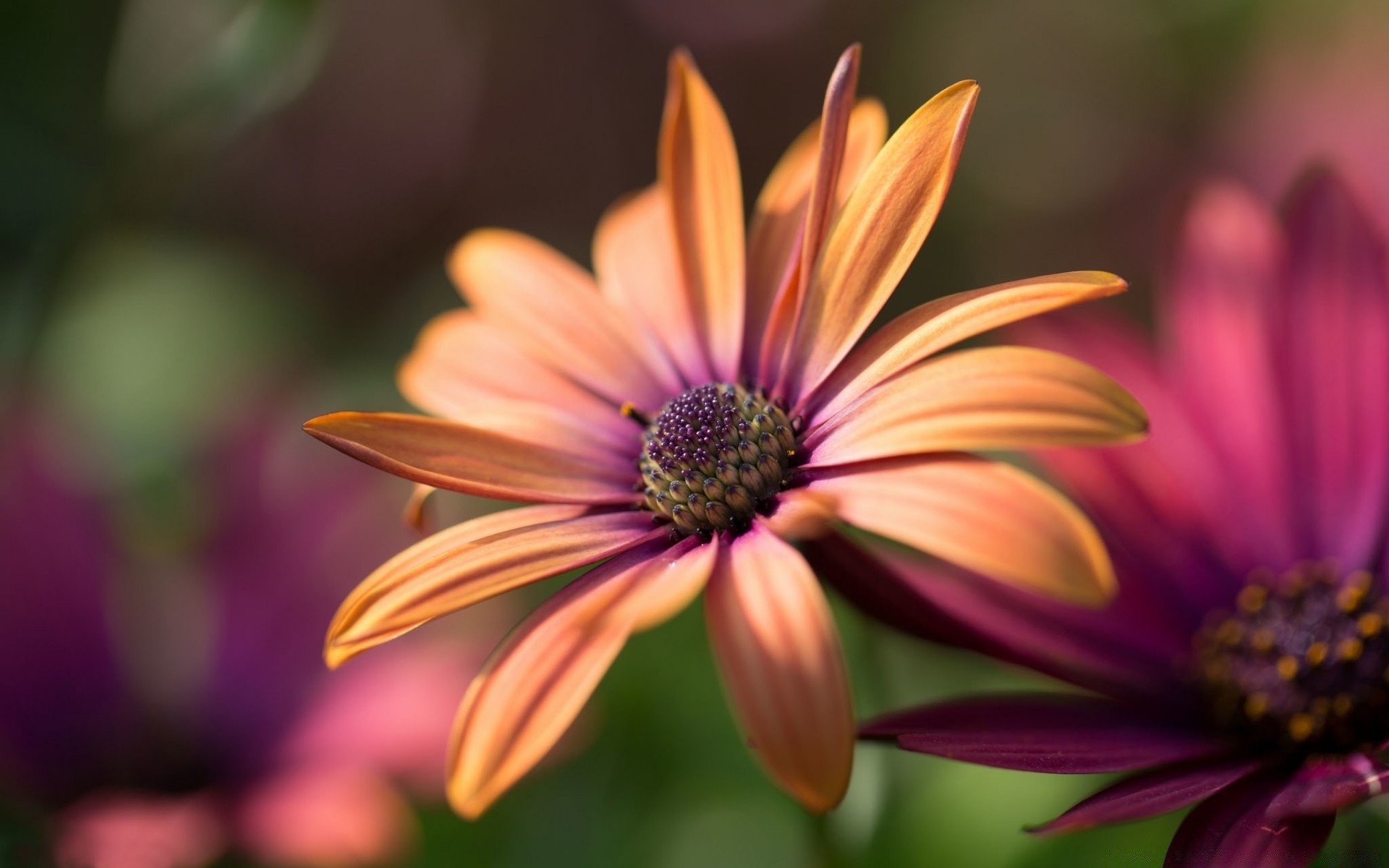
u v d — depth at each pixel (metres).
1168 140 0.54
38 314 0.30
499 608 0.29
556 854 0.29
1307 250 0.25
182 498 0.31
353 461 0.30
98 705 0.28
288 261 0.58
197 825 0.25
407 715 0.27
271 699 0.28
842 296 0.23
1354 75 0.45
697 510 0.22
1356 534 0.25
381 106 0.64
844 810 0.24
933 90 0.61
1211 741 0.23
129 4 0.31
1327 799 0.20
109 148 0.30
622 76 0.64
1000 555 0.20
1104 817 0.20
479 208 0.63
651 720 0.30
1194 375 0.25
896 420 0.21
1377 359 0.25
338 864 0.26
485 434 0.23
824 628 0.20
